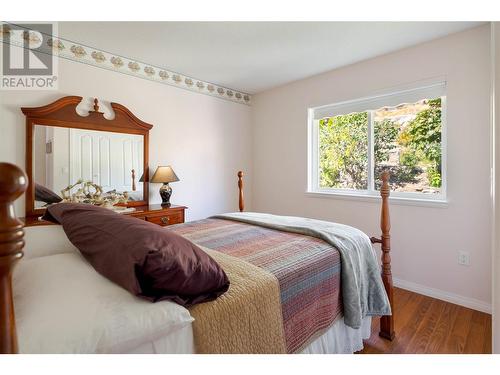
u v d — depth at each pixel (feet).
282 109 12.21
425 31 7.42
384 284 5.94
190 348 2.71
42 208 7.59
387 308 5.46
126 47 8.43
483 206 7.13
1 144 7.09
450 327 6.44
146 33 7.57
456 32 7.45
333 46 8.31
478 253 7.23
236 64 9.75
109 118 8.87
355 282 4.91
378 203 9.20
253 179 13.60
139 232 2.79
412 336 6.10
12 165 1.50
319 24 7.09
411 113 8.70
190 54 8.94
